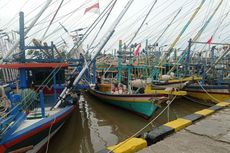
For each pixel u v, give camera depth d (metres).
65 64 11.48
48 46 13.49
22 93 9.07
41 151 8.76
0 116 6.97
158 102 13.87
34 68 11.78
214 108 7.88
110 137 11.90
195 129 5.59
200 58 26.14
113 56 26.31
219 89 18.02
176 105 19.45
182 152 4.23
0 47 16.67
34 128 7.79
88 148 10.55
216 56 24.08
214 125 5.95
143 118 14.63
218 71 23.31
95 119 15.42
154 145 4.57
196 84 20.06
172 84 19.33
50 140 9.52
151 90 15.44
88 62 14.70
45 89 12.86
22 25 12.11
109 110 17.70
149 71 20.92
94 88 20.59
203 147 4.46
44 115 9.18
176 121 6.05
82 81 17.78
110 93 17.06
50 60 12.75
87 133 12.59
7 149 6.74
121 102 16.14
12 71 17.41
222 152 4.23
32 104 10.01
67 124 12.44
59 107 11.18
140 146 4.40
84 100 22.77
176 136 5.10
